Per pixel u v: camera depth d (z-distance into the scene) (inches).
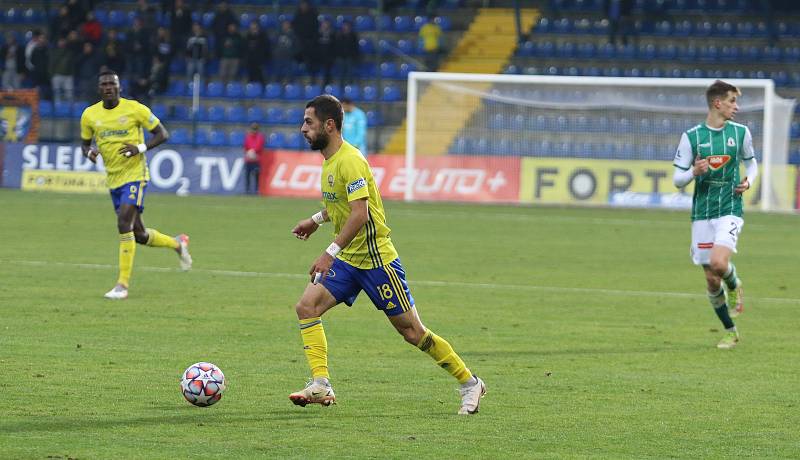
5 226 2554.1
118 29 4761.3
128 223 1589.6
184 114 4409.5
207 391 905.5
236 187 3870.6
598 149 3897.6
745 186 1306.6
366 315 1480.1
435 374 1095.0
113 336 1263.5
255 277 1828.2
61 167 3863.2
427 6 4884.4
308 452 783.7
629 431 875.4
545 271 2011.6
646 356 1232.2
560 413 936.9
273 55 4675.2
